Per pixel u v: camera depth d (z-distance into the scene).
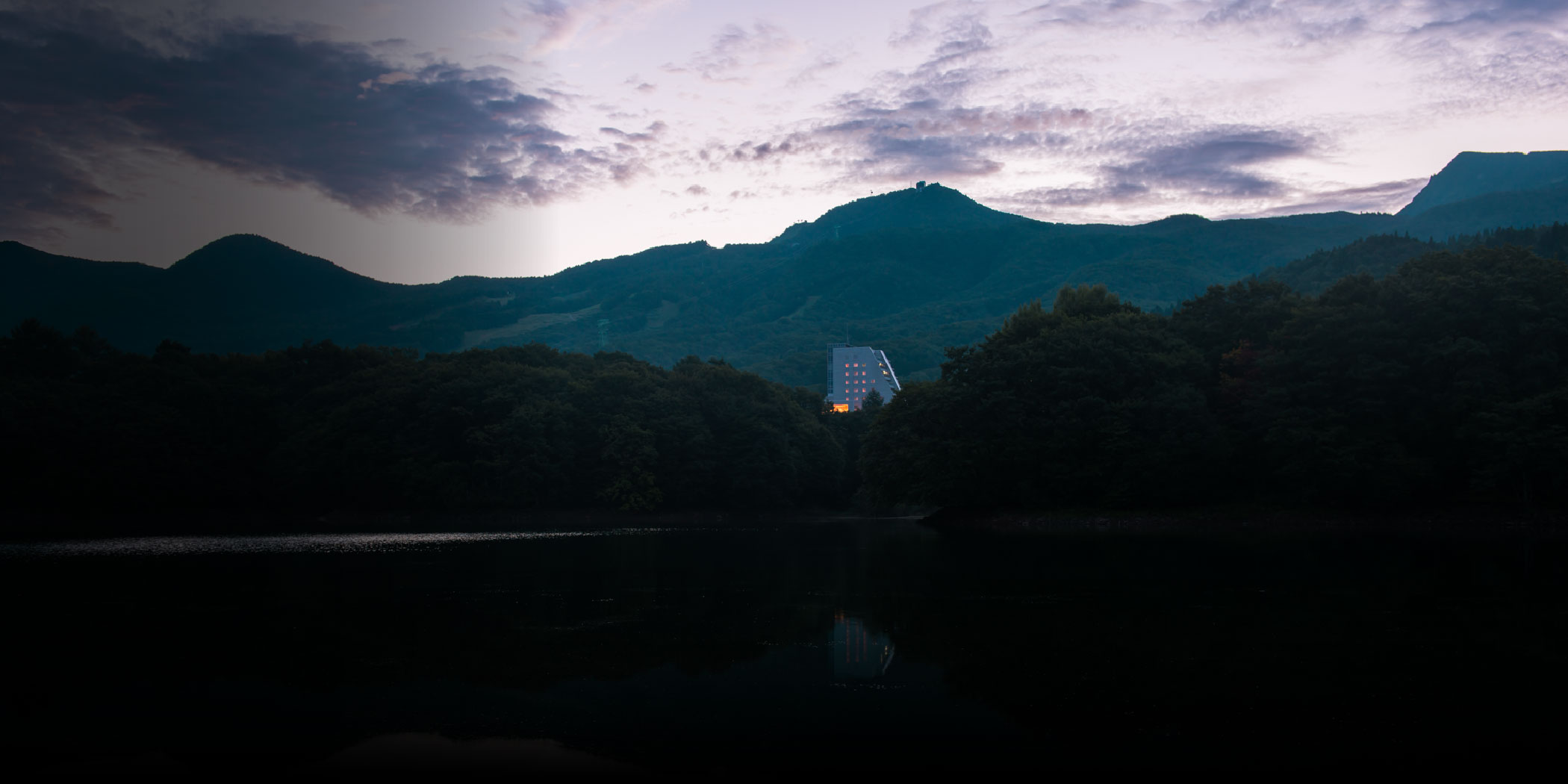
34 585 48.53
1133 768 19.16
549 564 59.84
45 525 107.50
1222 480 89.31
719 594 44.09
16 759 20.38
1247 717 22.41
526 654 30.22
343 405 125.12
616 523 121.75
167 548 75.31
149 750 21.05
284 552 71.12
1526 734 20.95
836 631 33.78
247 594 44.56
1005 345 99.44
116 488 108.69
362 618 37.31
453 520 118.69
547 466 120.25
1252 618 35.12
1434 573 48.19
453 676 27.28
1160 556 59.00
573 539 86.69
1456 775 18.55
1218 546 65.69
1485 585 43.31
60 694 25.50
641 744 21.05
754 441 136.75
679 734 21.66
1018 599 40.84
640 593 44.59
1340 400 83.06
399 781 18.94
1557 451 72.38
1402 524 78.81
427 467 119.19
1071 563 55.38
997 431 93.44
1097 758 19.75
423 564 60.12
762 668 28.05
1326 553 58.88
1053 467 90.19
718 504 136.75
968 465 94.00
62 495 106.19
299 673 27.72
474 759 20.14
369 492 119.94
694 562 60.38
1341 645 30.08
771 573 52.88
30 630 34.81
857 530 101.06
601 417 129.12
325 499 121.75
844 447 167.25
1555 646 29.73
